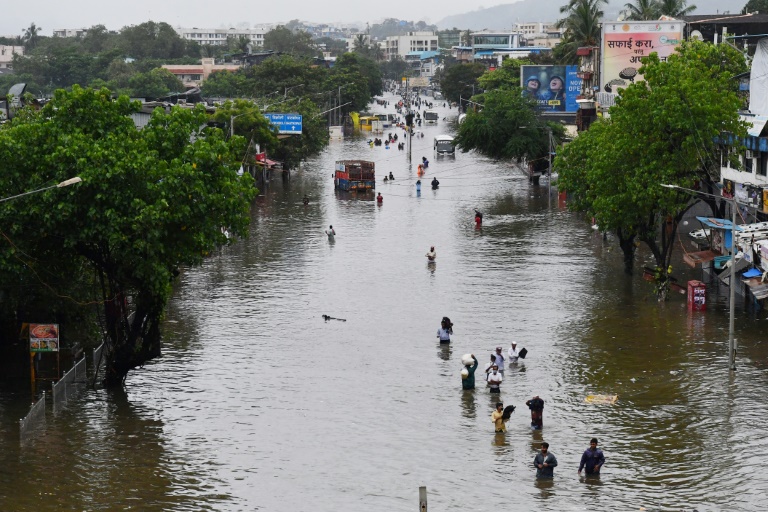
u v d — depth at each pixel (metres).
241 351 68.19
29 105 75.25
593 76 181.00
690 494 43.75
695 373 61.62
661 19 153.12
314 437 51.62
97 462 48.19
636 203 80.88
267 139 157.12
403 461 48.19
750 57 118.94
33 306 63.72
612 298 82.94
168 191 57.06
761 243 72.75
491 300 83.00
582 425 53.03
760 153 83.31
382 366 64.50
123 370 59.81
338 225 126.50
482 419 54.31
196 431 52.59
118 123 61.28
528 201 148.50
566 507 42.53
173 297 85.06
